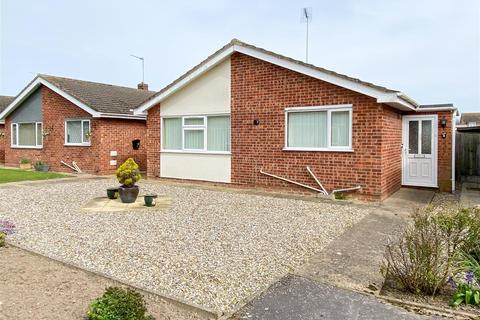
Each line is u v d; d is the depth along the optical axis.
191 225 7.45
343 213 8.66
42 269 4.95
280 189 11.49
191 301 4.04
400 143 12.21
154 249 5.86
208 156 13.07
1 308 3.77
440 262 4.33
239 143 12.28
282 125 11.32
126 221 7.77
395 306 3.96
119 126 17.25
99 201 10.02
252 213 8.63
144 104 14.33
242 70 12.05
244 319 3.67
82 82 20.05
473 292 4.04
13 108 19.91
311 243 6.25
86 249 5.84
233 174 12.48
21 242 6.21
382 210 8.98
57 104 18.00
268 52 11.13
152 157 14.59
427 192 11.66
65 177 15.53
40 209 8.95
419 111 12.14
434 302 4.12
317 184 10.81
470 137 15.02
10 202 9.84
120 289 3.73
